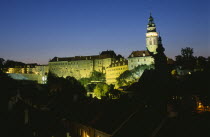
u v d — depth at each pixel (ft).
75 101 129.18
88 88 409.28
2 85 157.79
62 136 94.22
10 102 94.38
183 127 54.60
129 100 93.61
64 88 257.96
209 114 58.75
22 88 194.39
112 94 225.56
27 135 74.02
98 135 82.58
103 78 607.37
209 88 91.25
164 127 58.70
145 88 93.71
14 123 77.46
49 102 141.49
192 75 117.29
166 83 67.72
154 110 65.98
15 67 638.53
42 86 267.59
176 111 63.36
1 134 66.90
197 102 89.92
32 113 96.53
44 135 82.84
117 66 556.92
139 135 63.36
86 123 93.45
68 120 109.19
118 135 71.15
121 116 79.87
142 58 492.13
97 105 105.29
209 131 49.24
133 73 441.68
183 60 419.95
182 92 87.10
